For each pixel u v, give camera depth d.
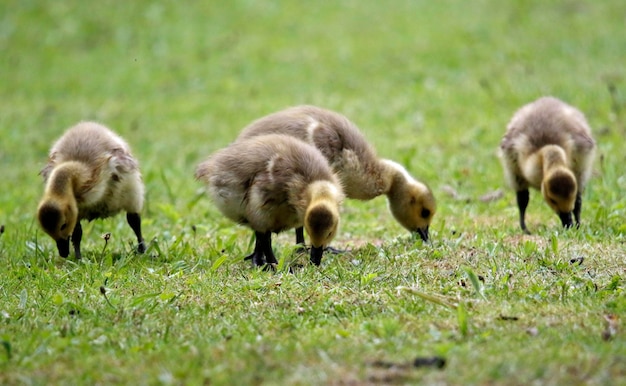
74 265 12.50
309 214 11.52
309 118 13.79
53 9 36.72
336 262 12.30
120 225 15.35
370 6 36.31
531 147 14.55
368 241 14.30
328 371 8.09
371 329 9.16
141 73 31.02
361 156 13.93
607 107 22.17
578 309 9.63
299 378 7.95
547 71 26.62
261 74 29.88
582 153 14.65
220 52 32.38
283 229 12.48
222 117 25.86
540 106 15.28
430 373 7.96
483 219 15.26
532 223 14.92
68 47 33.91
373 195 14.27
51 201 12.61
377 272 11.41
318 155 12.42
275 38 33.41
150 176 19.06
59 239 12.80
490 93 24.55
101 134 13.62
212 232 15.05
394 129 22.64
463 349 8.45
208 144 23.25
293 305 10.27
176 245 13.30
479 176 18.09
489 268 11.49
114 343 9.20
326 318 9.74
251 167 12.02
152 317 9.97
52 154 13.55
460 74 27.42
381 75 28.53
